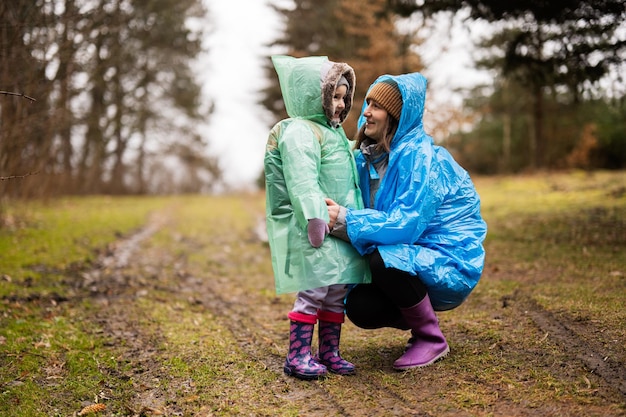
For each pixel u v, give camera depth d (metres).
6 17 7.17
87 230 8.84
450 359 3.17
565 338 3.31
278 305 5.05
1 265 5.93
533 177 15.55
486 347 3.32
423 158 2.99
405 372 3.06
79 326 4.21
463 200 3.18
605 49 6.29
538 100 18.84
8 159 8.45
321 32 18.42
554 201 9.67
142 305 4.86
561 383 2.77
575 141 20.75
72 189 17.44
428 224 3.07
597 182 12.01
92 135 18.20
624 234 6.21
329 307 3.12
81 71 10.17
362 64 10.71
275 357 3.51
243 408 2.78
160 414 2.79
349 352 3.50
